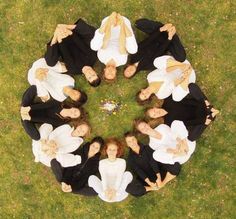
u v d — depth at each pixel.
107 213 4.16
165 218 4.13
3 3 3.94
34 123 3.67
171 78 3.56
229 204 4.10
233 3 3.91
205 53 3.96
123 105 3.98
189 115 3.68
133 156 3.80
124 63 3.65
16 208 4.17
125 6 3.93
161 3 3.91
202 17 3.93
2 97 4.04
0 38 3.98
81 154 3.82
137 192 3.79
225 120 4.02
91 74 3.55
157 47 3.60
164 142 3.66
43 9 3.94
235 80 3.98
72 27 3.49
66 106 3.80
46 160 3.83
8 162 4.11
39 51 3.98
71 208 4.16
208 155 4.06
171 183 4.11
